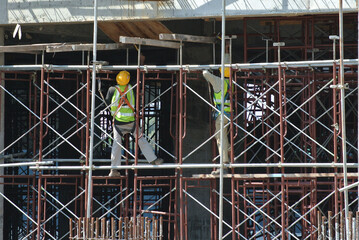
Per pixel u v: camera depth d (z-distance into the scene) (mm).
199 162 66000
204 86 66062
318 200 67875
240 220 68062
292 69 56188
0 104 57812
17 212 74750
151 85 76000
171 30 60969
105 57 71875
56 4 55094
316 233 54688
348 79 65188
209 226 65125
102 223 48531
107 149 75250
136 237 49344
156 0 53625
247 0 52719
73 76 72438
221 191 49906
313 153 55688
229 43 54938
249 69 55875
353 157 68625
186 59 66688
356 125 67750
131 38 51094
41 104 53469
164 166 51594
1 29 57219
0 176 56719
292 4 52219
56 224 77312
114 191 74500
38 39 67250
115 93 54344
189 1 53375
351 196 66000
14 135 74938
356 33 65062
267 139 56094
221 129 50188
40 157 53375
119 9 54219
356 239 42531
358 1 51062
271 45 67250
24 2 55500
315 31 67062
